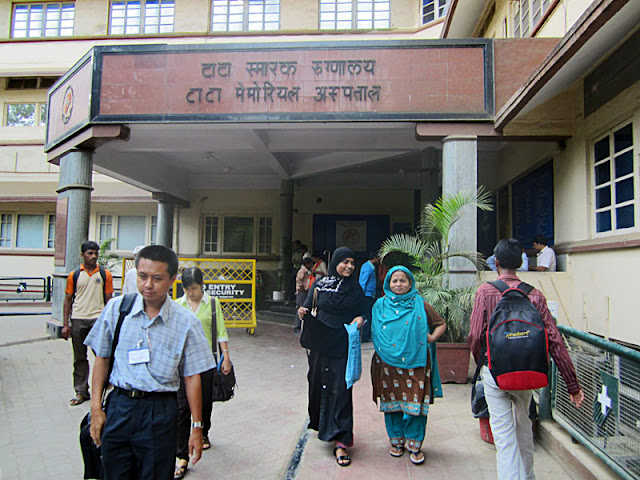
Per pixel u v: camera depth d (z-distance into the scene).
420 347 3.40
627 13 4.16
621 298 5.15
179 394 3.39
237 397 5.25
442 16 11.73
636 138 4.98
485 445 3.84
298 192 14.80
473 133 6.59
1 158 15.13
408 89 6.71
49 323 8.78
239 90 7.05
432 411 4.68
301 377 6.11
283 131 8.90
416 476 3.30
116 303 2.36
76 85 8.04
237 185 14.95
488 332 2.72
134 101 7.28
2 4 14.87
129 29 13.96
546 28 7.15
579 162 6.25
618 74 5.20
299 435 4.14
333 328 3.61
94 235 15.72
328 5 12.82
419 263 6.04
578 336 3.29
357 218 14.71
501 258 2.99
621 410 2.76
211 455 3.73
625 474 2.66
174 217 15.00
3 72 14.51
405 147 8.88
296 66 6.95
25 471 3.45
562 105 6.47
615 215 5.52
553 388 3.81
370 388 5.60
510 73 6.58
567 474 3.28
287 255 12.88
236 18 13.19
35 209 16.02
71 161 8.32
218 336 3.73
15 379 5.93
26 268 15.88
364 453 3.70
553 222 7.34
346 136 9.03
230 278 8.97
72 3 14.70
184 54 7.20
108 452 2.20
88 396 5.10
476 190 6.52
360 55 6.83
